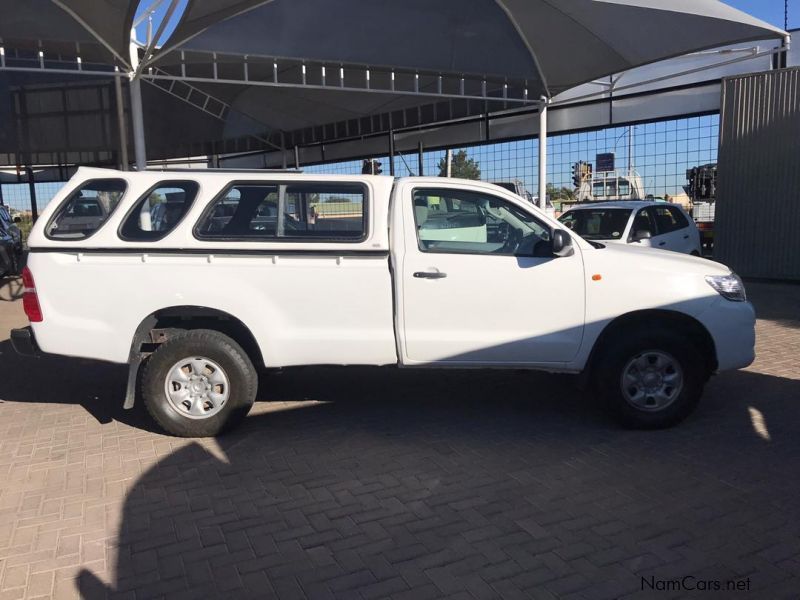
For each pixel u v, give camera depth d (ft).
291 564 11.53
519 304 17.02
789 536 12.10
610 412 17.43
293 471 15.40
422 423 18.48
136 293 16.78
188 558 11.78
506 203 17.49
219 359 17.08
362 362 17.33
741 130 45.27
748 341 17.43
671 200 56.08
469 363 17.28
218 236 16.90
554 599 10.38
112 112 56.08
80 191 17.15
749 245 45.85
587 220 35.29
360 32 33.04
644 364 17.28
